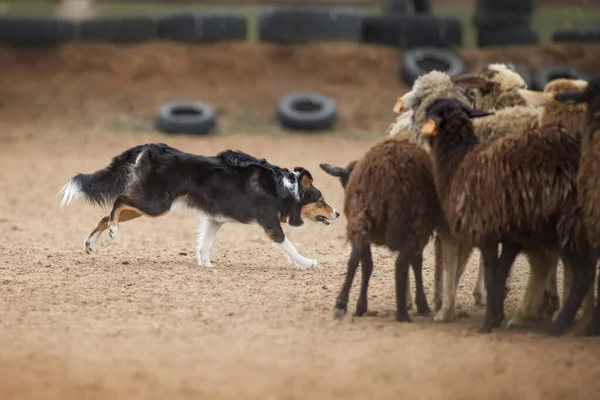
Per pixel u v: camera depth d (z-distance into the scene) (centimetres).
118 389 895
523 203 1057
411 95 1355
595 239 1060
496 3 4069
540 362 994
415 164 1162
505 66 1384
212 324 1165
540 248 1105
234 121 3666
